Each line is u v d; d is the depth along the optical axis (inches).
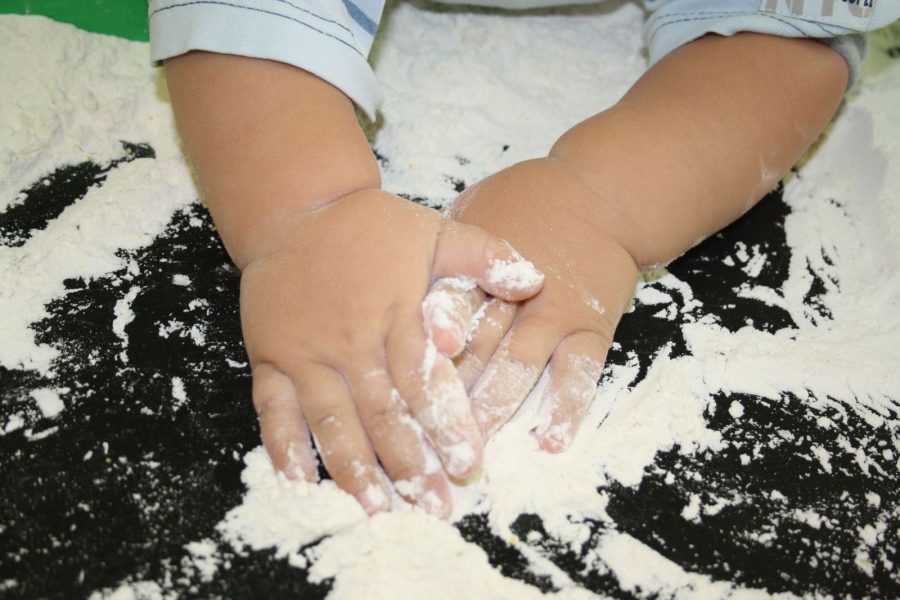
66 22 44.1
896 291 36.6
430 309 27.5
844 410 32.9
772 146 35.9
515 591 26.4
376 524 26.2
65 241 34.8
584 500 28.7
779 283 37.3
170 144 39.8
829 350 34.4
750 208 38.6
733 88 35.9
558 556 27.5
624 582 27.2
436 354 27.0
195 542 26.7
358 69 33.7
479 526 27.8
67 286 33.8
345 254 28.7
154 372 31.3
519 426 29.0
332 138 31.5
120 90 41.1
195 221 36.9
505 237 31.6
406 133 41.3
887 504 30.2
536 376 29.0
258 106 31.7
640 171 33.4
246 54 32.2
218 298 34.1
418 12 47.4
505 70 45.3
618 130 34.4
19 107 39.0
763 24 37.1
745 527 29.0
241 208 31.0
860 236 39.2
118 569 25.9
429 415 26.4
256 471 28.1
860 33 38.8
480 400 28.2
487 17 47.9
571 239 31.8
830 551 28.8
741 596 27.3
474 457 26.0
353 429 27.0
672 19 40.3
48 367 31.1
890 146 40.6
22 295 33.0
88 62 41.8
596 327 30.7
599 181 33.1
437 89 43.5
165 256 35.4
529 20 48.3
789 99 36.5
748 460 30.8
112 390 30.6
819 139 43.3
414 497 26.6
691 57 37.7
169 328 32.8
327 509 26.3
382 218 29.4
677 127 34.6
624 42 48.0
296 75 32.4
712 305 36.0
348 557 26.1
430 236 29.1
